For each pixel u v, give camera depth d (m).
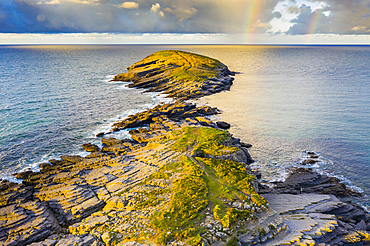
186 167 47.50
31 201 39.34
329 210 37.91
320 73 192.50
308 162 56.44
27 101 102.81
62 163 52.53
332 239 31.42
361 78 164.50
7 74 173.62
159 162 50.25
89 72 192.88
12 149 61.06
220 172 45.50
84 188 42.62
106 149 58.47
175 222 33.34
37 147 62.47
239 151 53.91
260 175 51.41
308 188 46.22
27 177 48.31
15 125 76.44
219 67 177.38
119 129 75.12
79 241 31.03
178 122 78.88
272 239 30.97
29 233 32.94
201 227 32.19
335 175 51.38
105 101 107.12
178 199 37.84
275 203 39.94
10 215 35.66
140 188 41.69
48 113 88.56
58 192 41.19
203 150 53.66
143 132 70.81
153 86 138.12
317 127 77.19
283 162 56.91
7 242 31.42
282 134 72.31
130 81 154.88
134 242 30.17
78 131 73.38
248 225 32.62
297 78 170.38
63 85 139.12
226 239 30.34
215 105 102.69
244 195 38.47
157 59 188.62
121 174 46.78
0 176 49.44
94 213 36.88
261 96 118.38
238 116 88.50
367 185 47.69
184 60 180.38
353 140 67.38
